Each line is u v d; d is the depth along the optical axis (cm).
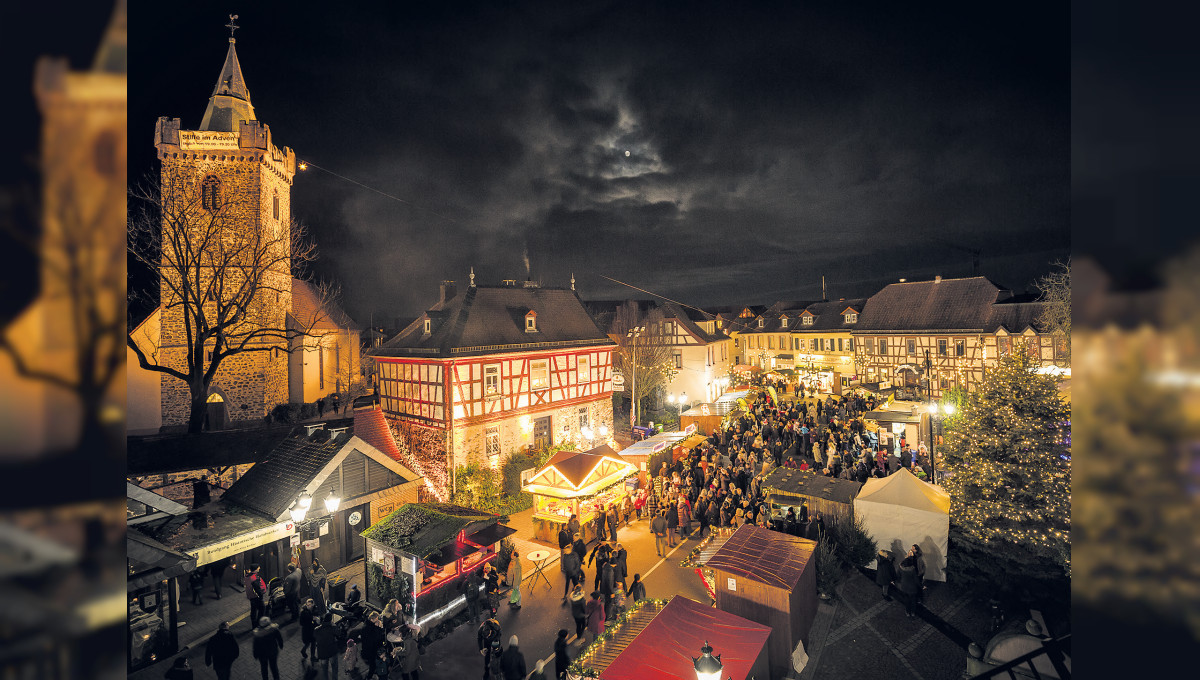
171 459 2016
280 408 3559
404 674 1152
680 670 934
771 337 6059
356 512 1742
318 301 4681
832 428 2848
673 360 4591
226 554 1388
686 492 2062
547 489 1973
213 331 2498
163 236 2816
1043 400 1358
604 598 1385
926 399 2759
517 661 1112
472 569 1548
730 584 1250
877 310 4975
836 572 1447
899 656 1206
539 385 2809
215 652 1101
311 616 1255
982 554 1430
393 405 2712
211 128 3709
